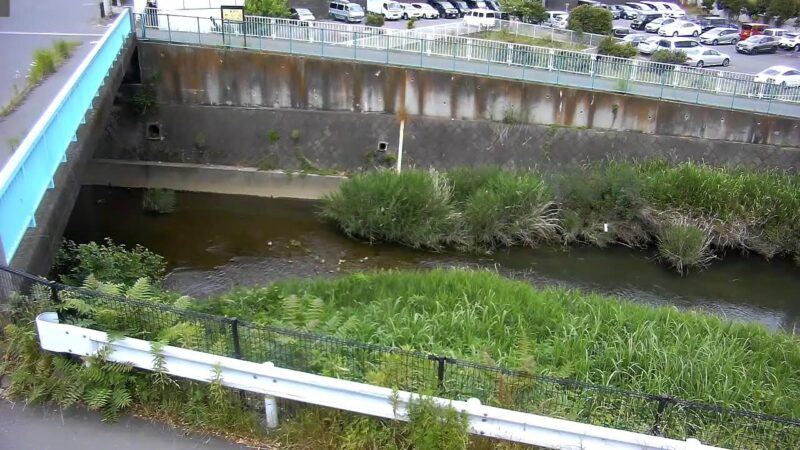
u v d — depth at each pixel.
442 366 5.62
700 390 7.73
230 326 6.20
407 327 8.56
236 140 20.17
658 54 31.72
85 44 16.33
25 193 7.00
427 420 5.01
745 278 16.27
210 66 19.72
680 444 4.89
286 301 8.98
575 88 19.77
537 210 17.05
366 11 39.53
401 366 5.77
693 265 16.52
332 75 19.95
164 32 19.81
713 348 8.76
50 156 8.24
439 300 10.19
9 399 5.53
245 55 19.66
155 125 19.92
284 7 26.61
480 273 12.01
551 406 5.85
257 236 17.14
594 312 10.14
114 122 19.66
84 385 5.46
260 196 20.16
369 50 19.92
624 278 15.91
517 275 15.66
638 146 19.78
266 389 5.29
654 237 17.39
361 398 5.20
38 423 5.31
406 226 16.61
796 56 38.06
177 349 5.38
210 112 19.97
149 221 17.80
